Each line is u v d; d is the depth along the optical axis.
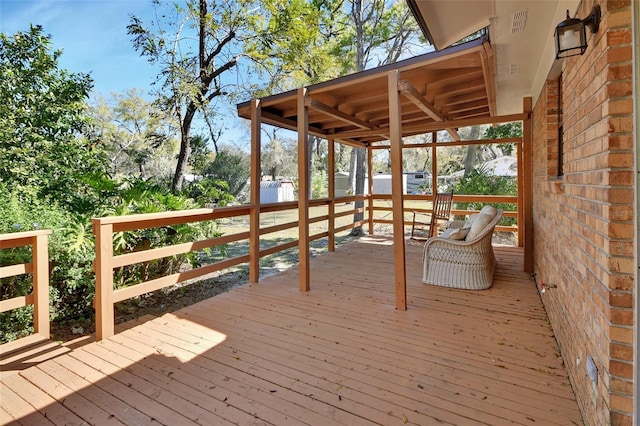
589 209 1.55
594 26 1.42
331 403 1.77
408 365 2.14
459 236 3.83
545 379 1.96
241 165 16.56
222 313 3.07
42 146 5.24
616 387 1.24
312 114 4.63
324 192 18.50
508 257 5.12
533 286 3.73
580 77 1.73
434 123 5.06
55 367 2.20
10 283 3.20
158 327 2.79
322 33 11.50
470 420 1.63
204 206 6.45
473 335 2.55
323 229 10.70
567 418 1.63
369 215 7.42
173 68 7.48
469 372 2.04
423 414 1.68
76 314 3.75
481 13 2.38
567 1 2.01
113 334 2.66
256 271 4.02
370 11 11.76
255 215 4.00
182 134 8.18
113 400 1.85
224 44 8.33
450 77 3.31
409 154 25.77
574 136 1.88
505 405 1.73
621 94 1.24
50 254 3.37
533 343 2.41
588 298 1.57
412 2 2.23
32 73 5.35
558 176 2.82
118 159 19.20
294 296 3.53
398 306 3.10
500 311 3.01
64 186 4.86
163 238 4.48
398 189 3.06
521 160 5.80
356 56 11.68
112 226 2.69
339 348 2.38
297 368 2.12
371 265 4.83
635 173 1.20
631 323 1.22
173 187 8.07
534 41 2.83
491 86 3.49
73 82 5.68
